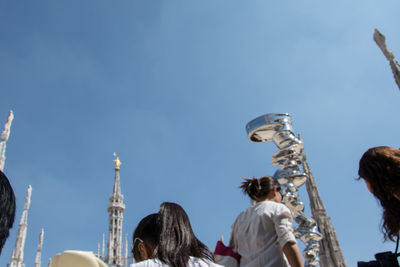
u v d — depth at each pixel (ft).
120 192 334.85
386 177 12.28
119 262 270.67
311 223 27.61
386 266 12.49
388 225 12.55
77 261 10.77
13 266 166.50
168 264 11.89
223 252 18.34
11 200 11.91
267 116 30.25
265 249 16.65
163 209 13.60
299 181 28.94
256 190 19.57
